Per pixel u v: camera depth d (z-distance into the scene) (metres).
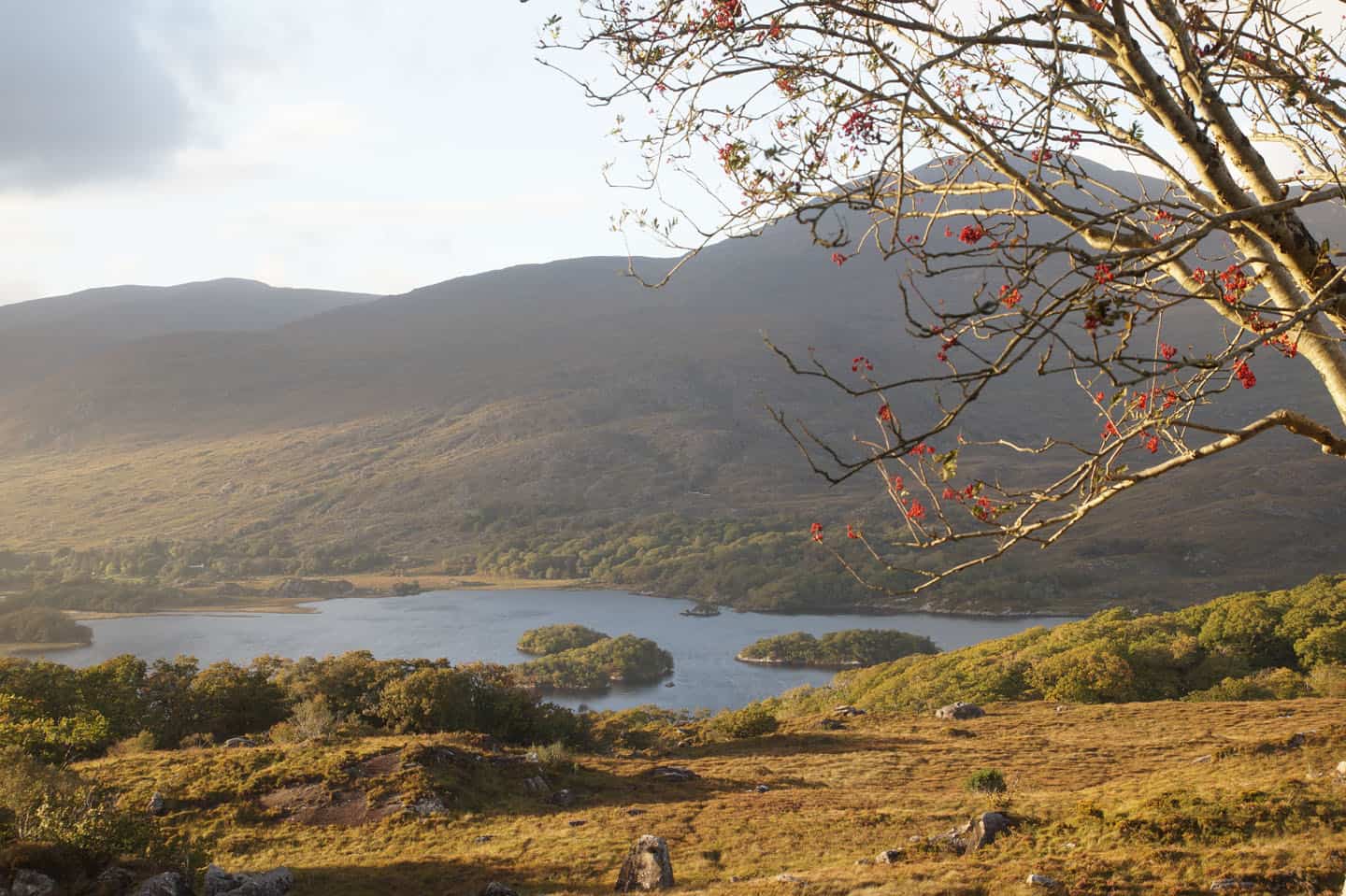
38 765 29.75
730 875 29.92
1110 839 25.03
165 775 46.34
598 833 37.78
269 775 45.66
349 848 37.81
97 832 25.59
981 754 52.78
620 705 143.50
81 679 61.66
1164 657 79.62
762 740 63.62
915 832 33.12
